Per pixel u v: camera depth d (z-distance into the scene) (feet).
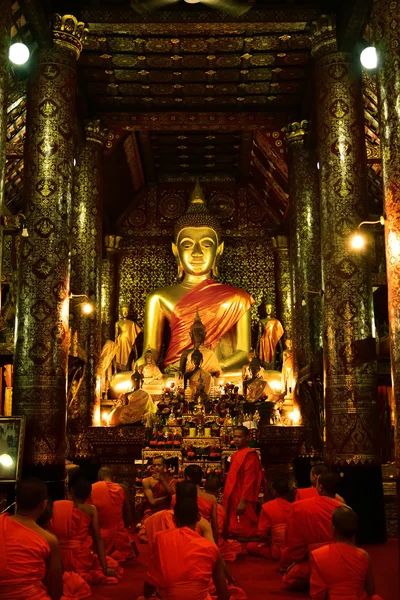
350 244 30.66
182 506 13.32
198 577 12.44
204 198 57.21
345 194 31.17
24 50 25.26
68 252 31.53
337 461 28.96
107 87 43.55
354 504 28.43
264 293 58.54
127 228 59.57
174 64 41.39
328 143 32.04
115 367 53.26
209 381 41.83
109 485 24.06
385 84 22.48
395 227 21.44
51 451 28.84
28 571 11.91
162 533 12.92
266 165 52.34
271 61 41.06
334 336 30.12
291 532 19.26
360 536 28.17
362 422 29.07
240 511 26.50
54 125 32.12
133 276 59.11
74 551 20.17
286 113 45.57
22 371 29.58
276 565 23.66
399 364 20.67
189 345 50.93
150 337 53.31
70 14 33.68
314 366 37.63
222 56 40.55
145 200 59.82
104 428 38.58
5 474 26.45
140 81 43.04
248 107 45.75
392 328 21.20
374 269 33.91
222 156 55.88
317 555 13.91
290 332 56.39
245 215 59.77
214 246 55.26
